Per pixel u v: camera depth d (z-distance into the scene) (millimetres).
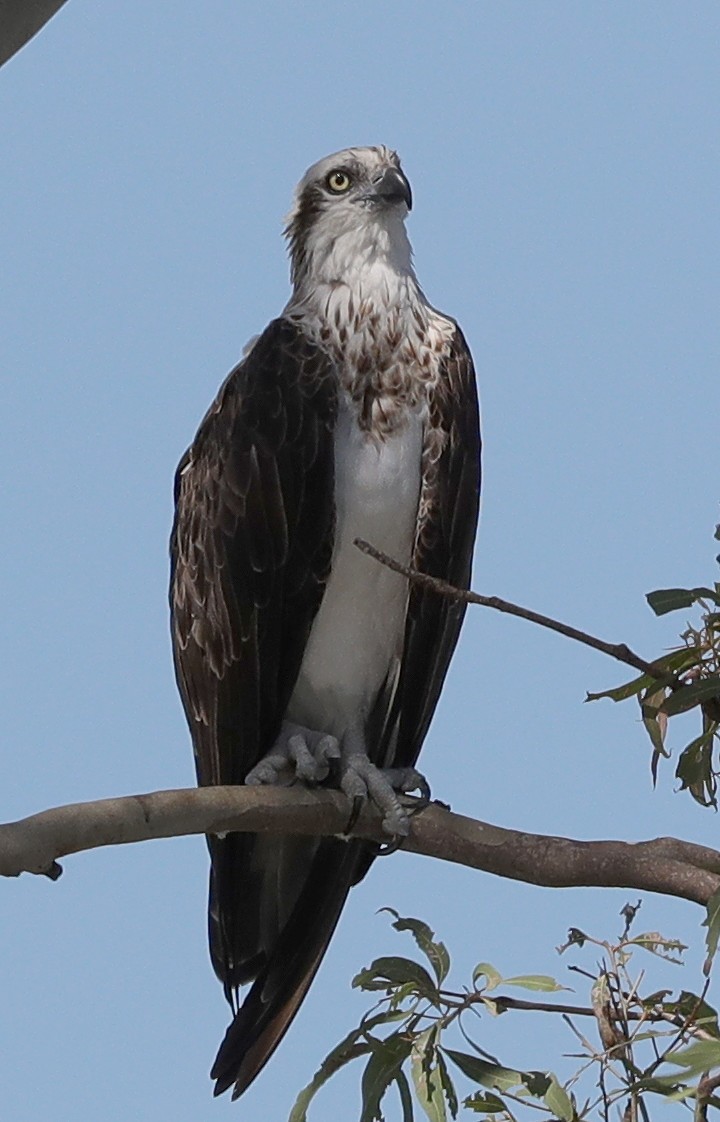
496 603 8039
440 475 11391
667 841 8930
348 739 11570
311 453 11188
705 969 7516
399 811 9859
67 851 7820
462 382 11547
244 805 9141
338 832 9977
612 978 7820
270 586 11188
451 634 11586
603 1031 7668
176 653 11977
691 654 8516
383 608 11359
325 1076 8031
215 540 11320
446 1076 7883
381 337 11375
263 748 11469
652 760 8883
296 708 11586
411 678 11453
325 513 11156
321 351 11352
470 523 11641
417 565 11297
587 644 8109
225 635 11281
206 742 11523
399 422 11305
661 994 7781
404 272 11656
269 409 11258
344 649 11391
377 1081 7977
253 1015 10578
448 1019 7996
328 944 10758
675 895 8680
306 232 11984
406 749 11656
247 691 11273
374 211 11617
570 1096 7500
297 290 12070
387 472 11234
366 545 8133
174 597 11852
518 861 9117
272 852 10930
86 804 7953
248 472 11234
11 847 7453
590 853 8906
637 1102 7348
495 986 8031
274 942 11062
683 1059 7059
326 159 12062
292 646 11258
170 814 8500
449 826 9594
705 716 8781
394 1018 8023
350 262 11586
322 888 10750
